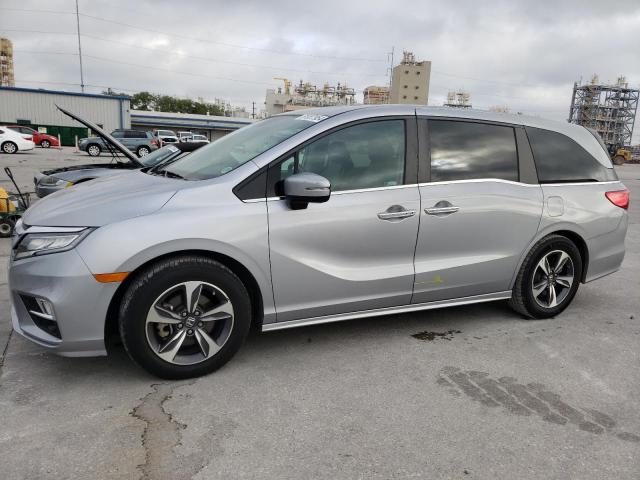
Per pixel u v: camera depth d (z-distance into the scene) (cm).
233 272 310
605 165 439
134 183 329
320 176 298
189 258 289
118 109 4350
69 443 240
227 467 226
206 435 250
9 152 2578
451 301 379
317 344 360
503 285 397
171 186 305
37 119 4147
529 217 389
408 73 9938
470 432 260
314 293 327
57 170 711
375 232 335
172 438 246
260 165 310
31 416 261
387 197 338
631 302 476
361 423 264
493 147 383
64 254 273
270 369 321
